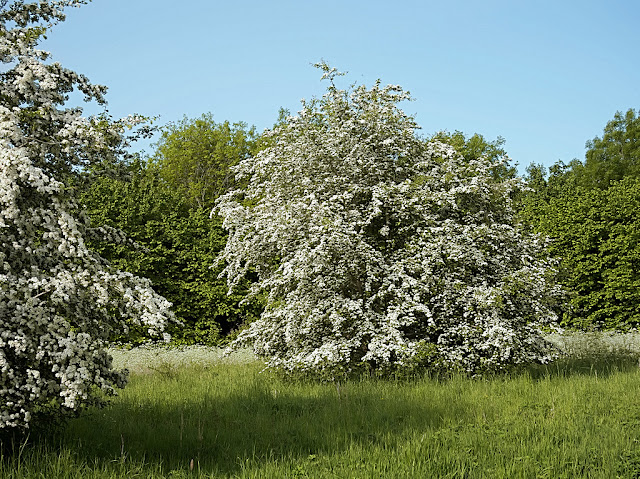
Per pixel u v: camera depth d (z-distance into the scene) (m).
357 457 6.70
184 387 11.91
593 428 7.88
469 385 11.35
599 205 26.14
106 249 26.67
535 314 13.60
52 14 8.42
